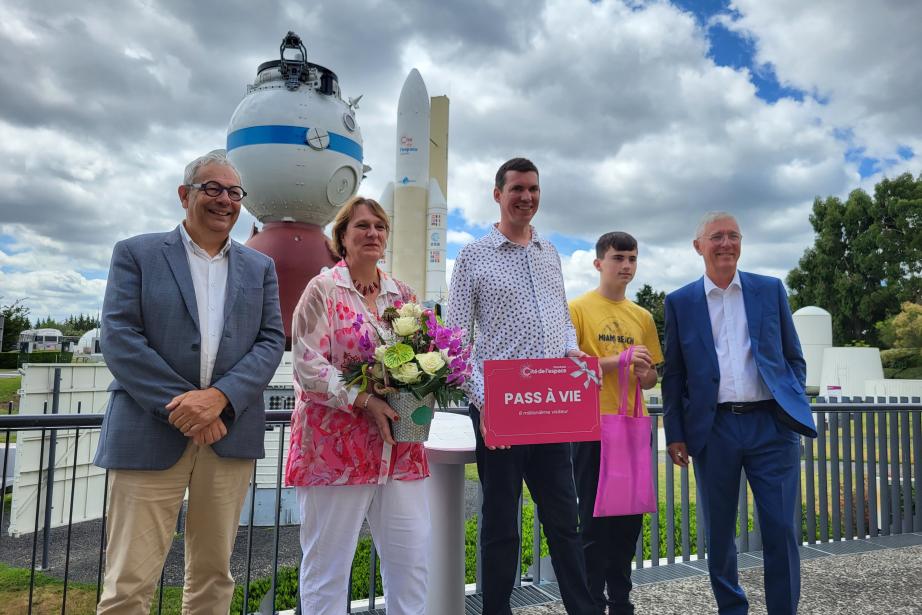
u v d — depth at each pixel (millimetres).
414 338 2137
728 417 2811
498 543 2416
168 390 2000
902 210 35812
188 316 2129
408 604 2172
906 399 5148
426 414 2057
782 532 2672
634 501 2693
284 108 5887
